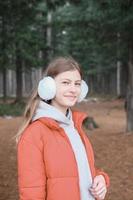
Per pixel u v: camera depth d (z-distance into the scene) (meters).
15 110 25.97
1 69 29.77
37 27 35.81
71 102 3.06
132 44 15.80
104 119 24.83
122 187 8.45
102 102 42.53
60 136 2.98
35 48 30.91
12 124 20.28
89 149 3.12
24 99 35.69
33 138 2.92
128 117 15.76
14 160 10.88
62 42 46.22
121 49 23.34
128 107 15.77
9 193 7.91
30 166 2.86
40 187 2.84
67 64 3.06
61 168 2.93
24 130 3.00
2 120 22.45
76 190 2.94
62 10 38.47
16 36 27.36
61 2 16.92
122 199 7.70
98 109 33.84
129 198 7.77
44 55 34.47
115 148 12.46
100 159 11.09
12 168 9.97
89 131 17.55
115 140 13.90
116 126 20.50
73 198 2.93
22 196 2.84
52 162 2.91
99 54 36.59
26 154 2.89
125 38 16.17
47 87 3.02
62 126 3.04
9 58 29.48
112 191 8.16
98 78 60.44
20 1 19.16
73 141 3.03
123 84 45.03
